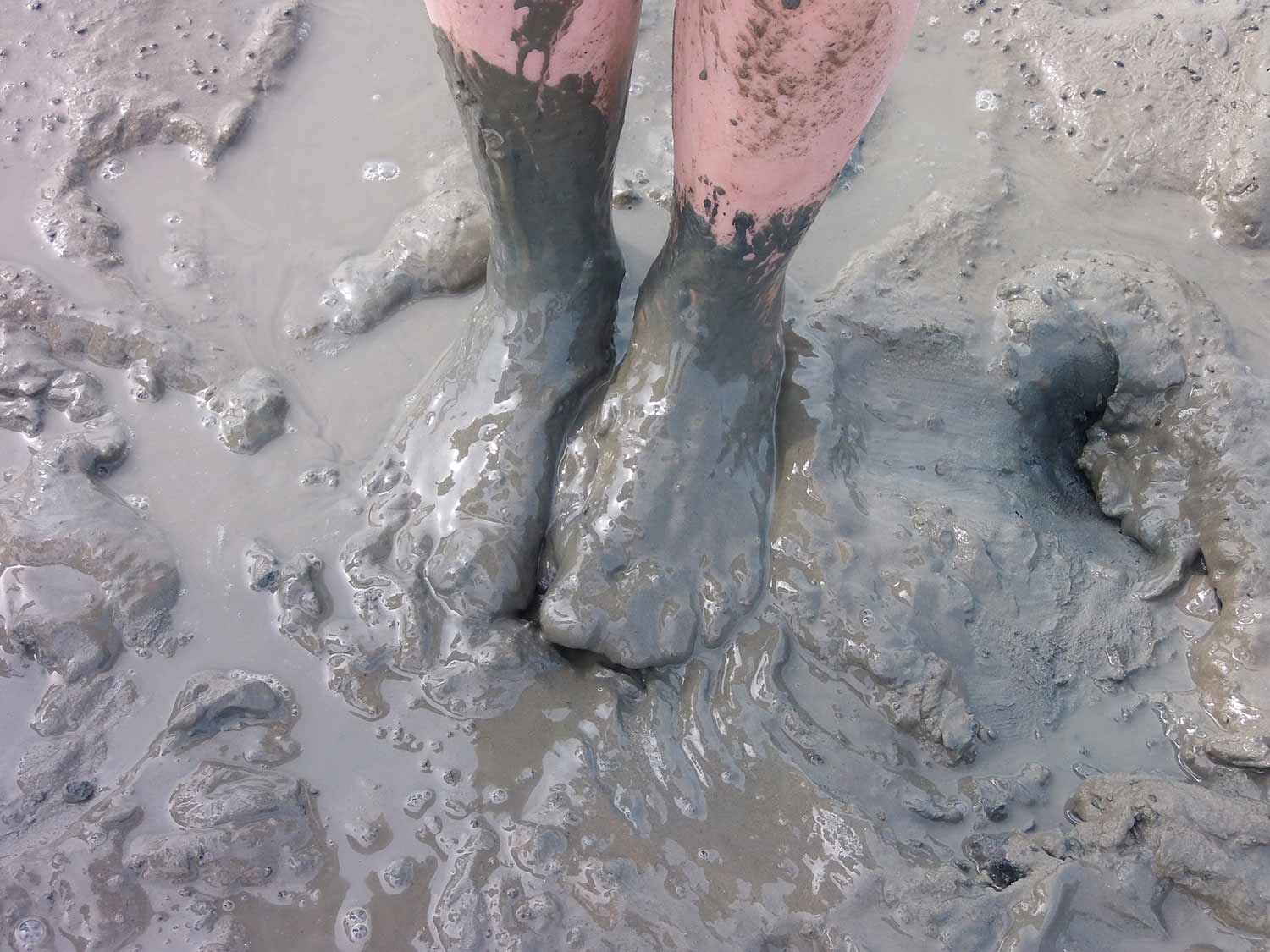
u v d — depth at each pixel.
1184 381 1.73
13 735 1.44
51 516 1.58
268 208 2.00
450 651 1.49
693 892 1.29
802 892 1.29
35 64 2.18
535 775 1.39
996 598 1.53
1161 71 2.14
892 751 1.42
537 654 1.48
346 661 1.48
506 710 1.45
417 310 1.87
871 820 1.35
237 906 1.30
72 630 1.49
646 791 1.37
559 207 1.43
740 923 1.27
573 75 1.25
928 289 1.86
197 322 1.84
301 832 1.35
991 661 1.49
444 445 1.61
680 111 1.21
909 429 1.70
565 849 1.32
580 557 1.47
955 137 2.10
